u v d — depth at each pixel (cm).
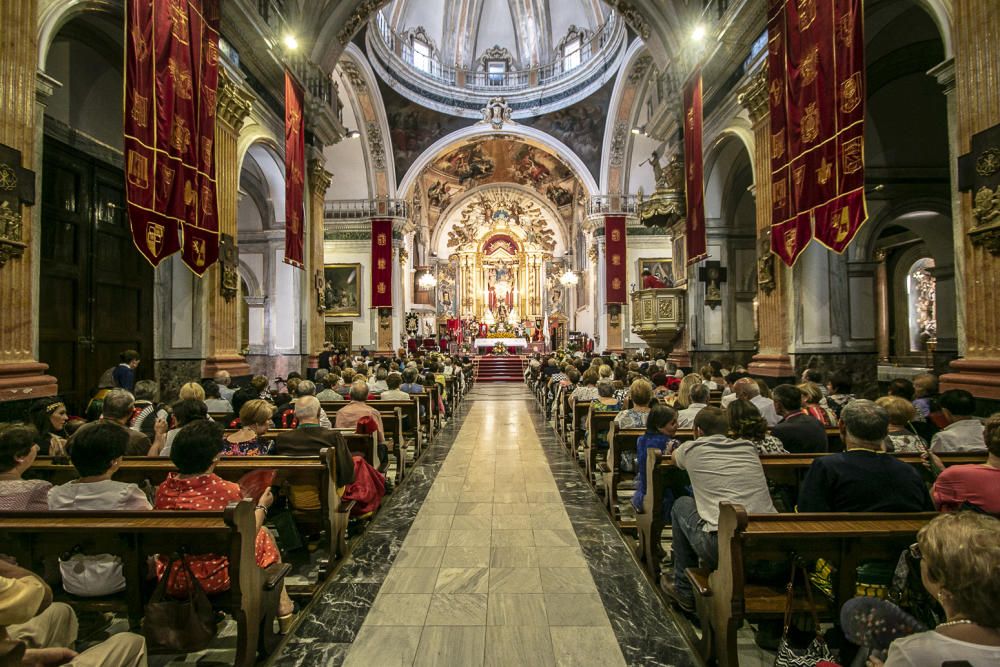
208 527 260
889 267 2038
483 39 2544
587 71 2198
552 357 1669
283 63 1152
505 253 3130
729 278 1356
